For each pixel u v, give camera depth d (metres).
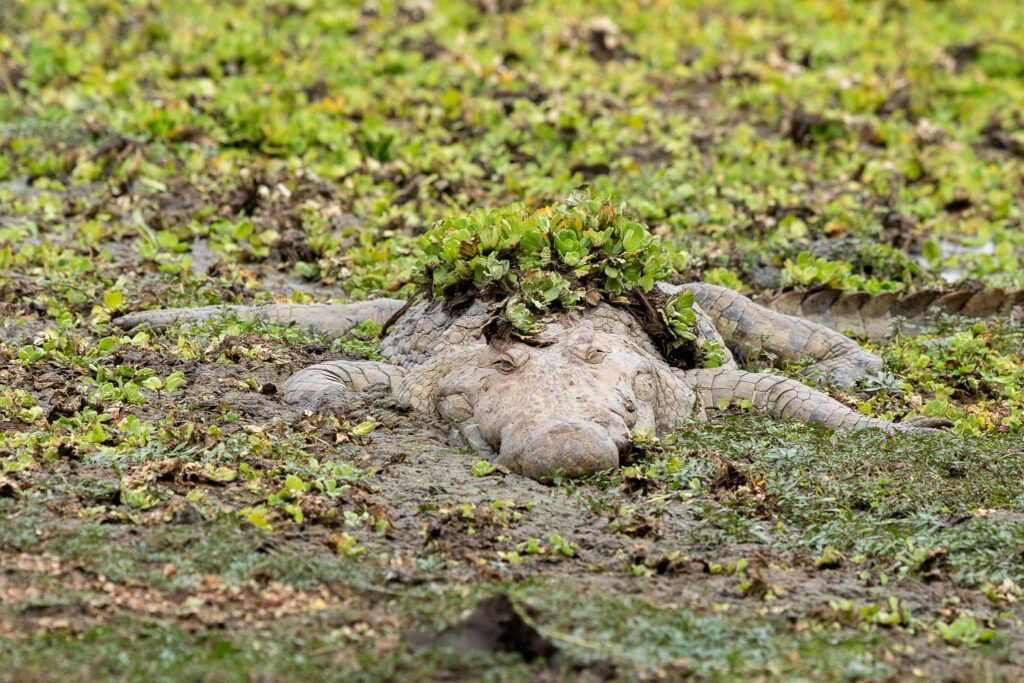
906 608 8.98
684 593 9.17
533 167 21.66
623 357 12.34
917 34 31.50
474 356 12.56
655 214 19.92
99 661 7.72
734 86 27.50
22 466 10.57
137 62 26.28
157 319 14.98
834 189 22.08
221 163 21.16
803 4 33.03
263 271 17.62
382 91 25.03
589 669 7.90
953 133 25.58
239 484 10.54
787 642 8.47
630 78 26.97
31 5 29.28
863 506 10.70
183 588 8.73
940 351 14.95
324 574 9.02
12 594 8.51
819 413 12.81
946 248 20.19
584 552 9.77
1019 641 8.69
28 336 14.30
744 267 18.02
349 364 13.34
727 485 10.94
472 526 10.00
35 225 18.44
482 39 28.69
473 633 8.09
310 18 29.39
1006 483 11.10
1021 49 30.28
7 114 23.34
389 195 20.64
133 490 10.15
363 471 10.98
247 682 7.58
